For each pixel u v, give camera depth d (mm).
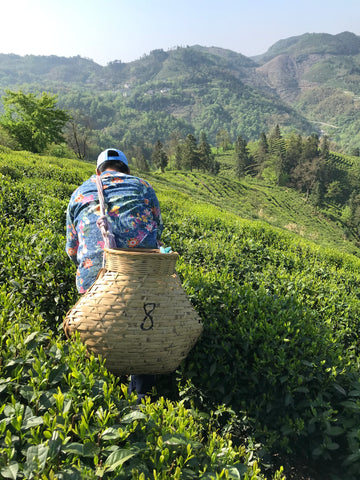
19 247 5070
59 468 1842
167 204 14352
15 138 55469
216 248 7242
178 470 1876
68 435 2072
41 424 2074
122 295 2678
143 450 1986
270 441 3146
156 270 2758
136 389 2969
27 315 3393
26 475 1707
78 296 4340
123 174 3568
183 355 2873
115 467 1836
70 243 3566
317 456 3164
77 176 18859
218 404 3551
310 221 128750
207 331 3729
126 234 3223
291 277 6336
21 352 2590
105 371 2582
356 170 185750
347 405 3189
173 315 2744
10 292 4035
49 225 6789
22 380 2451
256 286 5918
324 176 169000
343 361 3691
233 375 3512
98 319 2652
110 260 2805
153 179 90562
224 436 3092
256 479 2053
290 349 3566
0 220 6988
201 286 4426
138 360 2711
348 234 128250
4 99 55406
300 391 3266
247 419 3318
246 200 131125
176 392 3715
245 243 8953
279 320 3795
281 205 137750
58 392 2227
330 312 5352
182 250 7301
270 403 3367
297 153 186125
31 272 4391
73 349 2742
